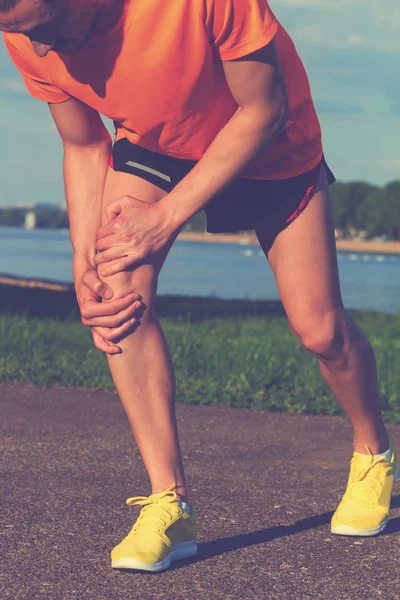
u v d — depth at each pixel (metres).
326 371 2.76
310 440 4.47
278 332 8.35
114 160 2.51
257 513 3.10
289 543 2.74
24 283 17.72
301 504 3.24
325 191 2.61
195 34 2.11
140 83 2.20
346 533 2.81
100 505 3.15
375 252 142.00
